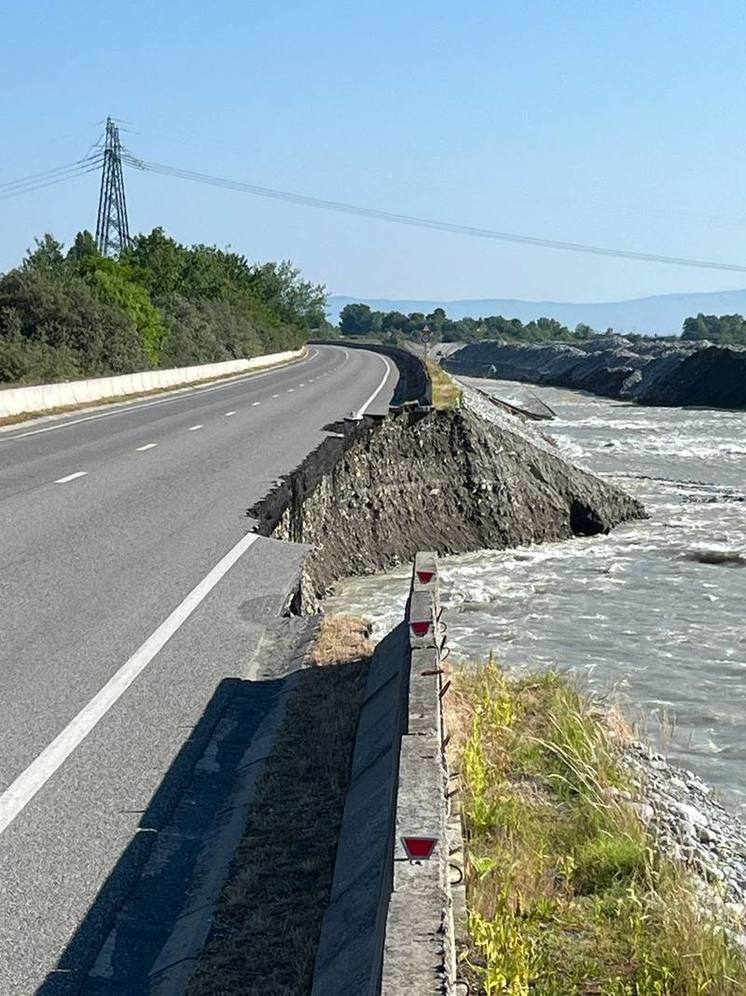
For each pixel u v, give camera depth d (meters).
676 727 15.70
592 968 5.62
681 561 29.83
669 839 8.66
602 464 49.94
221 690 9.50
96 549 15.18
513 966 5.14
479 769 7.64
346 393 50.03
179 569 14.04
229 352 88.50
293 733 8.50
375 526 30.27
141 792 7.37
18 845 6.54
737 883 8.41
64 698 9.09
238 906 6.00
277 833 6.86
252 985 5.26
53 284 57.97
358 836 6.41
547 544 33.66
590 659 19.55
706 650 20.25
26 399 37.97
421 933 3.76
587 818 7.60
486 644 20.61
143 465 24.17
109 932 5.78
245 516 17.89
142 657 10.30
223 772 7.98
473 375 165.88
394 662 9.32
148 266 109.19
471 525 33.00
